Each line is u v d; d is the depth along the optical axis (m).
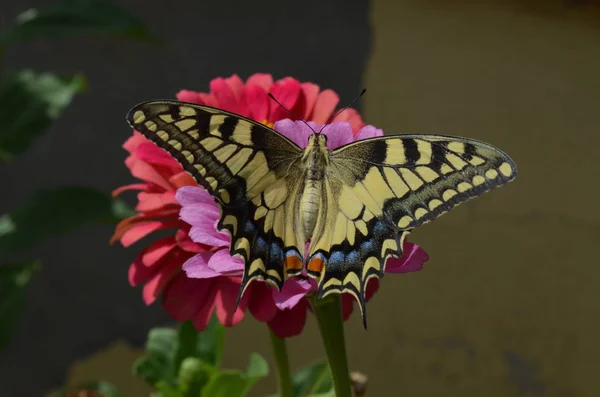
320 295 0.38
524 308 0.66
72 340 0.66
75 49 0.68
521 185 0.68
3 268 0.51
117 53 0.69
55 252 0.66
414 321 0.66
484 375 0.65
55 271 0.66
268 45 0.69
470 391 0.65
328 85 0.69
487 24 0.72
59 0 0.68
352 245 0.39
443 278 0.67
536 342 0.65
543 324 0.65
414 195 0.39
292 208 0.40
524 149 0.68
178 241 0.40
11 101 0.50
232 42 0.69
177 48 0.69
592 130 0.68
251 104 0.42
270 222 0.39
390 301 0.67
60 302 0.66
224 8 0.69
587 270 0.66
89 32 0.50
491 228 0.67
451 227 0.68
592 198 0.67
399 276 0.67
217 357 0.44
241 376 0.43
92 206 0.49
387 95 0.69
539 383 0.64
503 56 0.70
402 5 0.71
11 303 0.50
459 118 0.68
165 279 0.40
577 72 0.70
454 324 0.66
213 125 0.39
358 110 0.68
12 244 0.48
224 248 0.39
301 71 0.69
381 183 0.40
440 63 0.70
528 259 0.66
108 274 0.66
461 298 0.66
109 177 0.67
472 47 0.71
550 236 0.67
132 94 0.68
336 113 0.42
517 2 0.73
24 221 0.49
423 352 0.65
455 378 0.65
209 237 0.39
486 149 0.39
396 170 0.40
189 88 0.68
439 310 0.66
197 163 0.39
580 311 0.65
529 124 0.69
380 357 0.66
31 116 0.50
